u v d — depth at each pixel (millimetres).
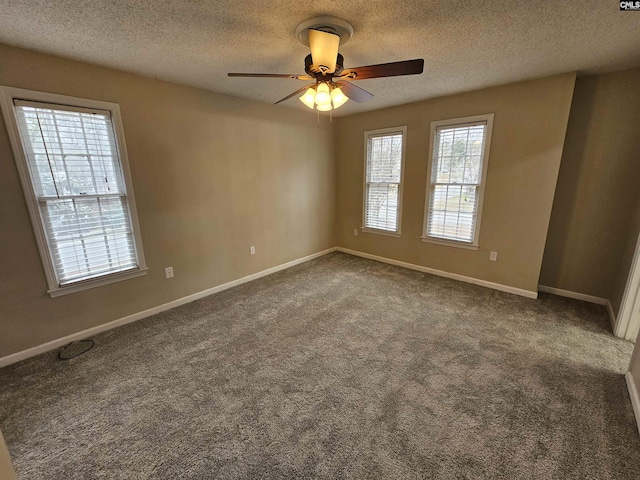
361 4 1654
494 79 2963
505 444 1527
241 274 3844
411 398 1850
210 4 1628
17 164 2141
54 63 2230
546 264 3416
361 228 4906
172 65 2480
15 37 1930
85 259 2562
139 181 2773
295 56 2340
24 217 2219
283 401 1839
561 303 3166
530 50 2287
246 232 3826
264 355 2309
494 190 3400
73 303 2518
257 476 1383
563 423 1650
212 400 1854
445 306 3119
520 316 2889
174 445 1548
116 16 1727
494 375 2049
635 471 1381
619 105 2785
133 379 2053
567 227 3215
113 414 1753
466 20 1833
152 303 3023
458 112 3506
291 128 4180
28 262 2268
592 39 2090
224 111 3371
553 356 2256
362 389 1934
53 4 1582
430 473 1384
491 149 3350
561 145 2932
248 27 1889
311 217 4750
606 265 3059
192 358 2281
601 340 2463
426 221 4035
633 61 2512
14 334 2262
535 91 2980
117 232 2719
